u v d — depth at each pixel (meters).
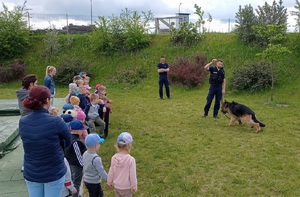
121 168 3.78
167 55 19.11
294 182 5.26
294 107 11.59
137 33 20.27
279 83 14.09
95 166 3.90
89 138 3.91
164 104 12.84
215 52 17.86
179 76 16.36
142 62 19.12
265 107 11.66
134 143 7.55
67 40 21.66
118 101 13.77
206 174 5.65
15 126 7.89
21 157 6.20
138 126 9.21
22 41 21.50
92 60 20.33
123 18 20.94
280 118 9.92
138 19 20.83
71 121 4.38
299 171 5.73
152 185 5.18
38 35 22.84
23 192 4.62
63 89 18.00
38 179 2.98
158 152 6.85
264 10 17.64
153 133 8.42
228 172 5.71
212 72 9.88
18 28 21.48
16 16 21.66
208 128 8.87
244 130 8.61
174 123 9.54
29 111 4.55
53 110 4.77
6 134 7.05
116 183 3.81
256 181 5.31
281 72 14.57
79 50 21.23
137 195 4.86
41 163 2.97
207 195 4.84
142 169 5.91
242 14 17.94
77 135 4.27
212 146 7.25
